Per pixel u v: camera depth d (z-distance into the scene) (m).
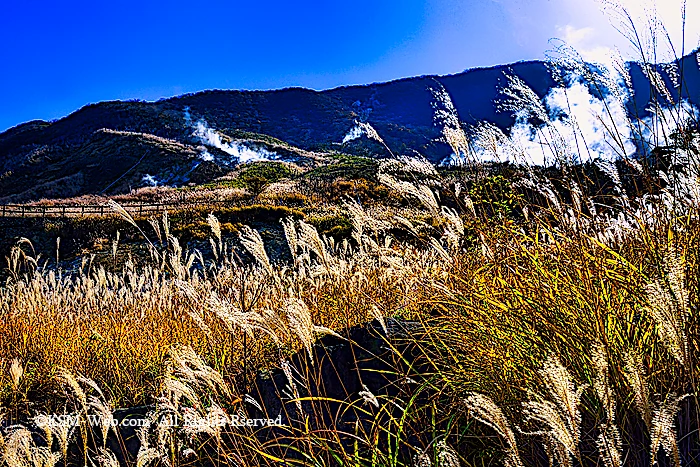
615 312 2.76
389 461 2.72
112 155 101.31
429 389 3.36
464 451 2.82
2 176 107.06
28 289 7.87
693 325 2.17
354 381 3.75
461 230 3.74
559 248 3.29
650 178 3.17
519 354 2.94
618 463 1.72
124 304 7.40
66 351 5.77
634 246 3.17
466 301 3.33
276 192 43.81
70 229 30.27
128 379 5.16
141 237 27.28
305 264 5.95
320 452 2.97
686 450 2.17
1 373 5.34
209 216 4.34
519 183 3.74
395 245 4.61
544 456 2.51
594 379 2.39
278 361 4.08
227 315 2.96
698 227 2.77
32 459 2.44
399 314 4.56
